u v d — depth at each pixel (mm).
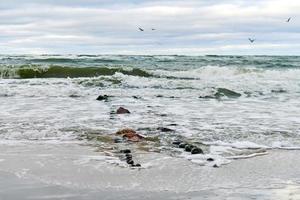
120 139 9922
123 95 18016
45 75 25562
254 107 15477
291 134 10859
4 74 24859
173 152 8891
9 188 6652
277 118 13117
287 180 7250
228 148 9367
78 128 11133
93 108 14562
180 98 17625
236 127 11570
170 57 48938
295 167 8062
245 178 7336
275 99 17844
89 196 6367
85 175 7344
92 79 21984
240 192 6590
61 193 6477
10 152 8727
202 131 10969
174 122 12188
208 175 7465
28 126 11250
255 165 8148
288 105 16078
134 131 10539
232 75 26375
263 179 7297
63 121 12039
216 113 13961
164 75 25828
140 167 7832
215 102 16688
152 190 6656
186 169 7777
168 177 7312
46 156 8461
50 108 14406
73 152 8789
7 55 52500
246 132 10953
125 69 26453
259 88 20781
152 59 43000
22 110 13891
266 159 8578
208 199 6270
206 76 25844
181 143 9414
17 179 7082
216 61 40531
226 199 6266
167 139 10031
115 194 6461
